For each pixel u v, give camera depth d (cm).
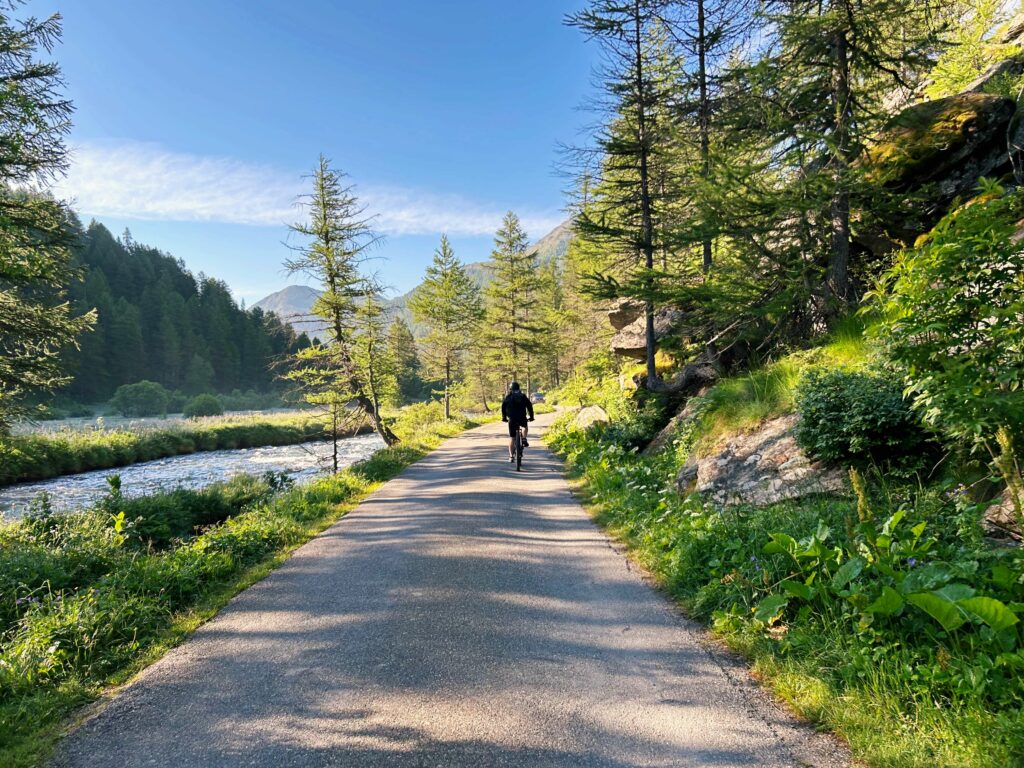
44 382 1193
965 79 1327
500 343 4275
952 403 341
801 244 906
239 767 259
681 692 312
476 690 322
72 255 1171
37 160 1009
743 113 970
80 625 414
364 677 343
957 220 326
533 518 779
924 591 294
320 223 2078
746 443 698
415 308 3803
